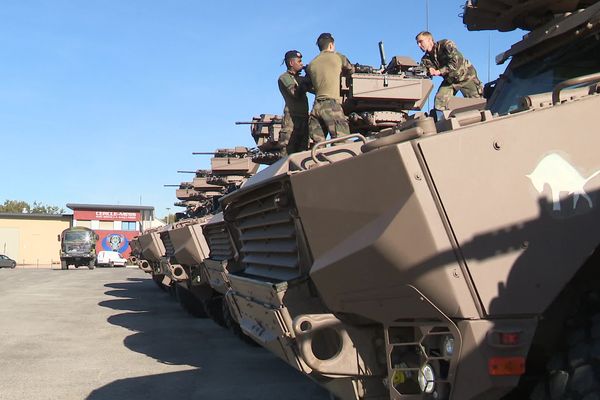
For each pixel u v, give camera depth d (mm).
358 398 3543
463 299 2725
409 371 3244
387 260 2850
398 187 2770
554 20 4371
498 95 4973
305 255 3902
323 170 3148
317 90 6246
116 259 54906
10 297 17234
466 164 2732
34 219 68062
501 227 2730
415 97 6695
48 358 8172
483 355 2711
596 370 2520
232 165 15844
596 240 2793
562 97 3109
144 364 7773
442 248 2707
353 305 3244
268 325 4402
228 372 7270
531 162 2783
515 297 2727
